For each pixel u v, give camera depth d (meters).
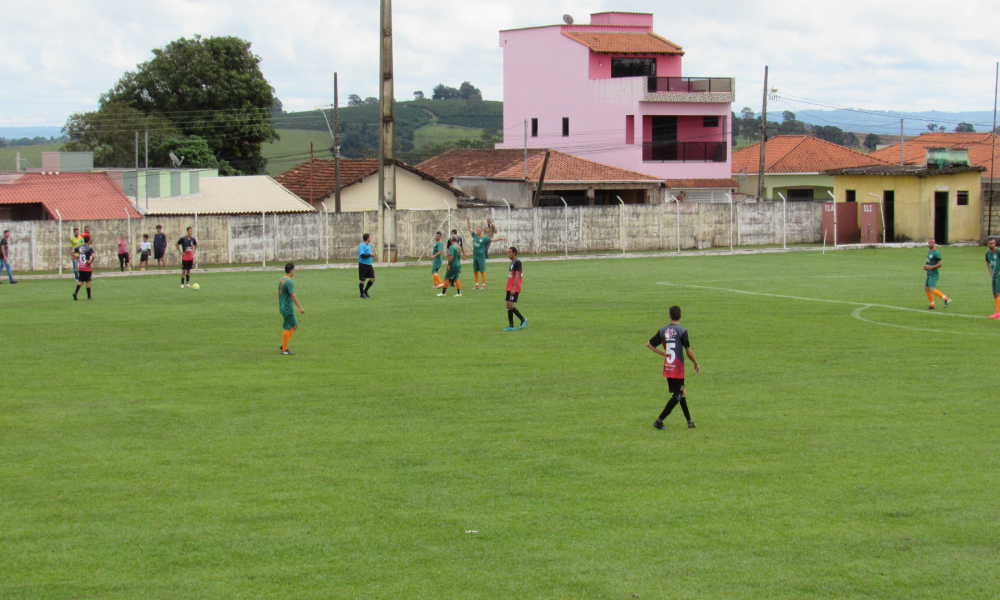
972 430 12.76
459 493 10.21
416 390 15.52
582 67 67.62
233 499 10.04
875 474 10.82
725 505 9.78
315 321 23.77
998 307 23.55
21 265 40.12
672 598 7.60
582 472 10.97
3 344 20.31
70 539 8.91
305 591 7.76
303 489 10.38
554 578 7.98
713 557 8.42
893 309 25.31
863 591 7.72
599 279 34.53
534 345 19.92
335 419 13.55
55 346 20.05
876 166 55.91
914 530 9.05
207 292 31.17
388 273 38.53
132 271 39.78
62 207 46.38
